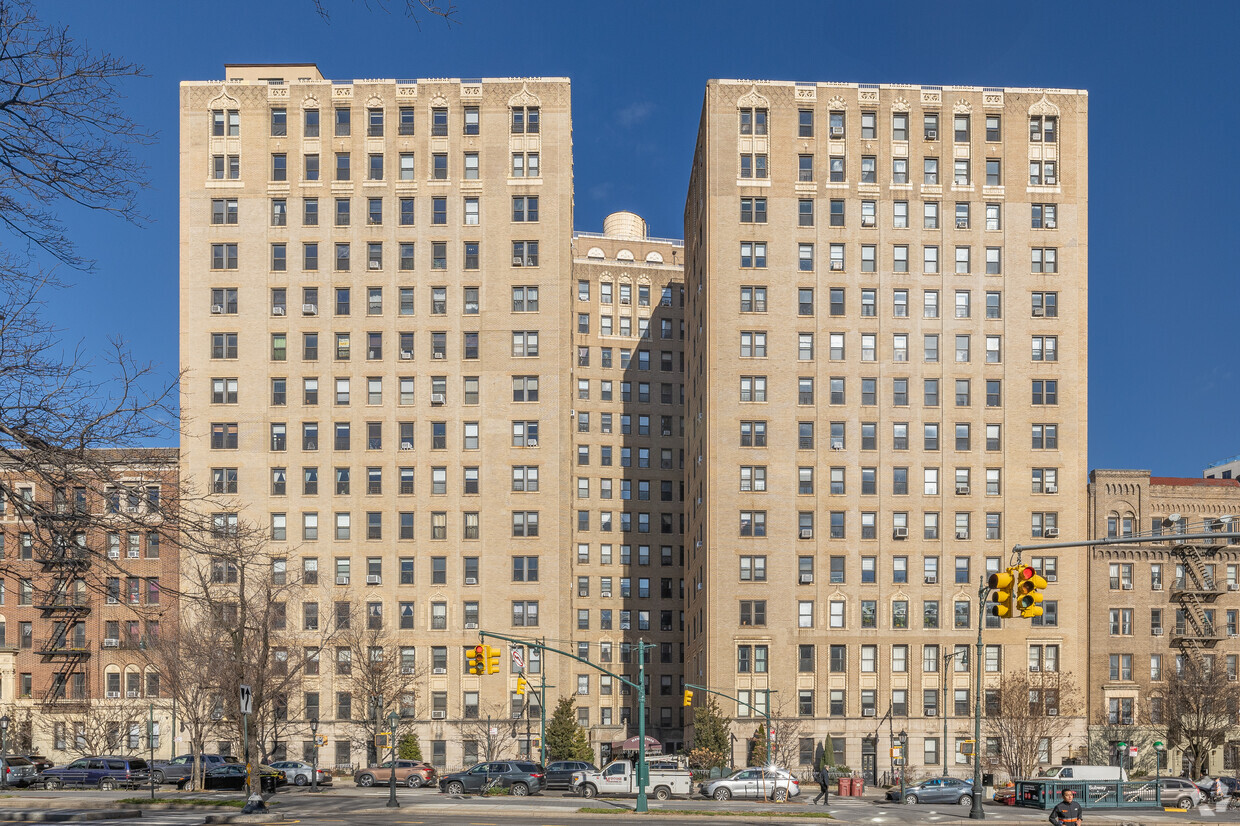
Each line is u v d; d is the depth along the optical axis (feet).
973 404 319.27
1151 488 328.90
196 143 337.52
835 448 315.99
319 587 323.16
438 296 334.44
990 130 327.88
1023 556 314.35
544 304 333.83
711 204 322.14
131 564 287.07
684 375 421.18
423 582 324.60
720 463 314.55
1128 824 159.94
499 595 323.98
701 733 286.25
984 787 247.50
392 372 331.57
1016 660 308.81
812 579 310.86
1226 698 304.91
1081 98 329.52
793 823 155.63
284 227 335.26
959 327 321.52
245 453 328.08
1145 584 324.60
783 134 324.80
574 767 226.79
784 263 321.32
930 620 310.45
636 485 411.95
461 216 336.49
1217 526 327.67
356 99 338.75
